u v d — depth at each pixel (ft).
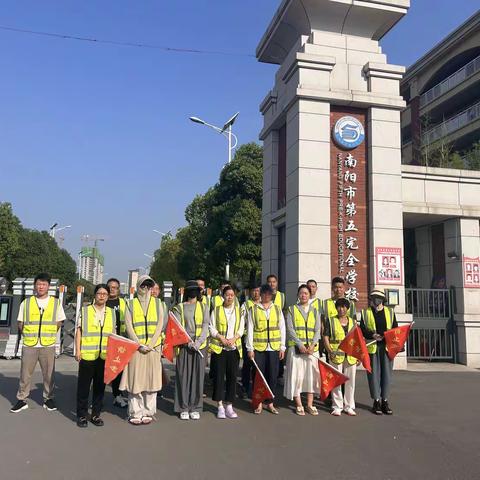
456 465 15.60
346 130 36.63
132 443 17.48
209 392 27.02
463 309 39.52
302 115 35.70
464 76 94.07
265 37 42.39
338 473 14.79
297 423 20.71
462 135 89.86
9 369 33.58
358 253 35.86
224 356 21.99
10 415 21.17
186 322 21.68
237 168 71.72
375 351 22.86
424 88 107.34
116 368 19.54
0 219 117.80
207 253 74.23
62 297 42.24
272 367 23.04
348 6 36.60
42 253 160.56
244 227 67.36
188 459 15.84
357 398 25.98
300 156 35.27
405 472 14.94
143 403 20.86
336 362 22.80
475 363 38.27
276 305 24.00
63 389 26.94
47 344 22.20
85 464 15.24
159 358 20.90
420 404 24.57
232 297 22.59
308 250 34.45
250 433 19.03
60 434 18.47
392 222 36.22
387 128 37.09
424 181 40.16
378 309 23.49
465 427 20.21
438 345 40.32
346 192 36.22
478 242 40.70
